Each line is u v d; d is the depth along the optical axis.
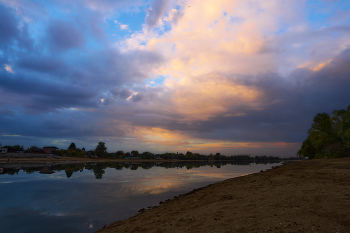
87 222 11.91
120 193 20.70
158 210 11.98
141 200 17.41
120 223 10.39
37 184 25.92
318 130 47.34
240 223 5.61
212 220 6.48
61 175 36.44
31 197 18.73
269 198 8.16
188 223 6.89
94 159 128.50
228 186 15.43
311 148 50.50
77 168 55.09
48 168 51.34
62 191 21.70
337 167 16.95
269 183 12.78
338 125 43.53
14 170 43.31
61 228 10.98
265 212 6.20
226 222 5.96
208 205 9.53
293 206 6.25
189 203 11.97
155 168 67.38
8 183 26.42
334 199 6.26
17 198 18.31
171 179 33.09
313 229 4.30
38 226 11.37
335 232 4.00
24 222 12.09
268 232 4.55
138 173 44.28
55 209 14.83
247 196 9.66
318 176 12.57
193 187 24.56
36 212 14.13
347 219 4.52
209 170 56.34
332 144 42.91
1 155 79.31
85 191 21.78
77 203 16.53
